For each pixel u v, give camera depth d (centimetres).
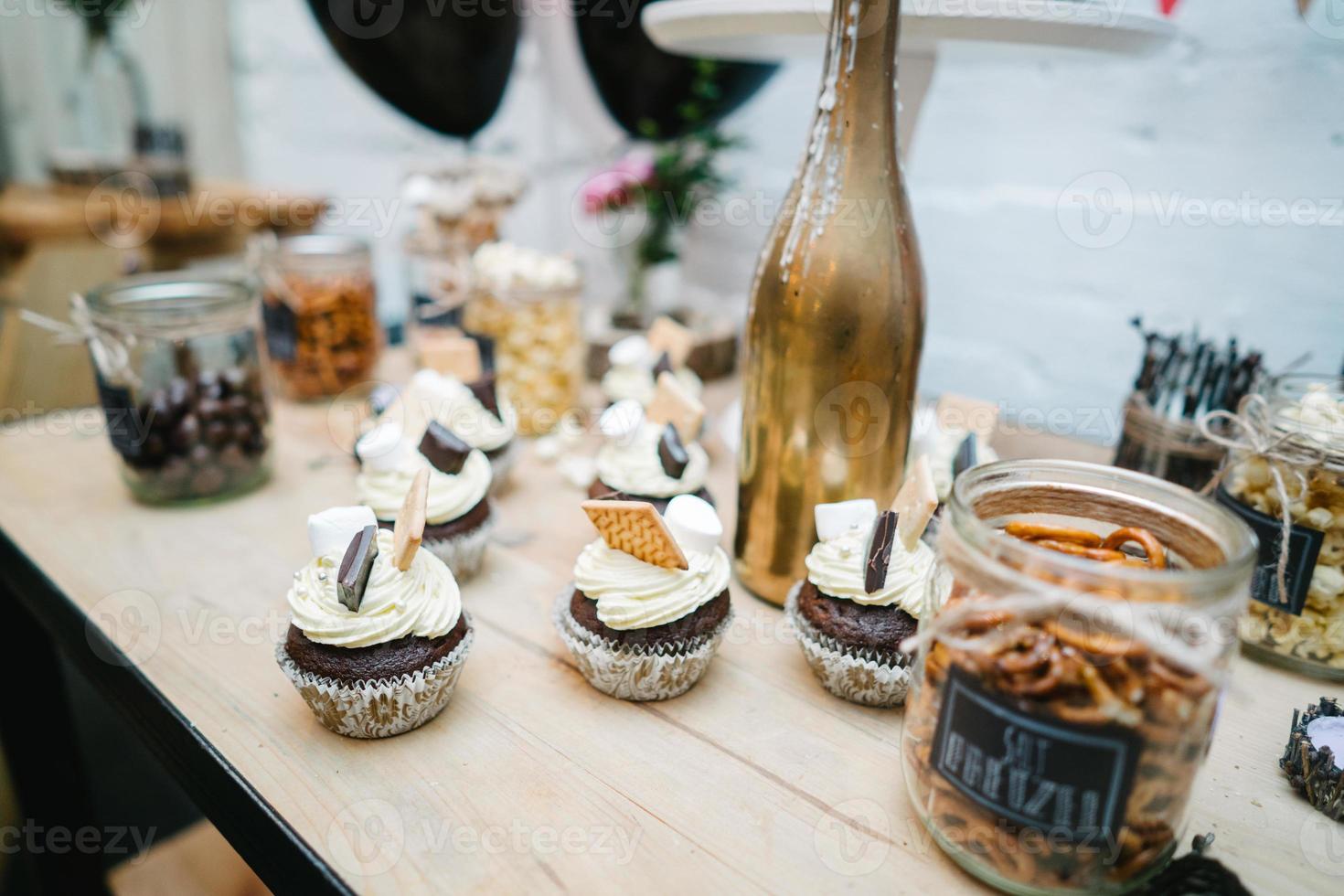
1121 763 46
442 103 170
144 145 162
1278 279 110
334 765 63
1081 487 58
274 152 174
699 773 63
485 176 139
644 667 67
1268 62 104
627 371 122
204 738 66
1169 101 113
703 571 70
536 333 122
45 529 97
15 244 139
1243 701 70
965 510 51
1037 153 126
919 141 138
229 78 171
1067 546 58
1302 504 69
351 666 63
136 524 99
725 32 84
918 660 56
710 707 70
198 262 161
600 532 71
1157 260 119
